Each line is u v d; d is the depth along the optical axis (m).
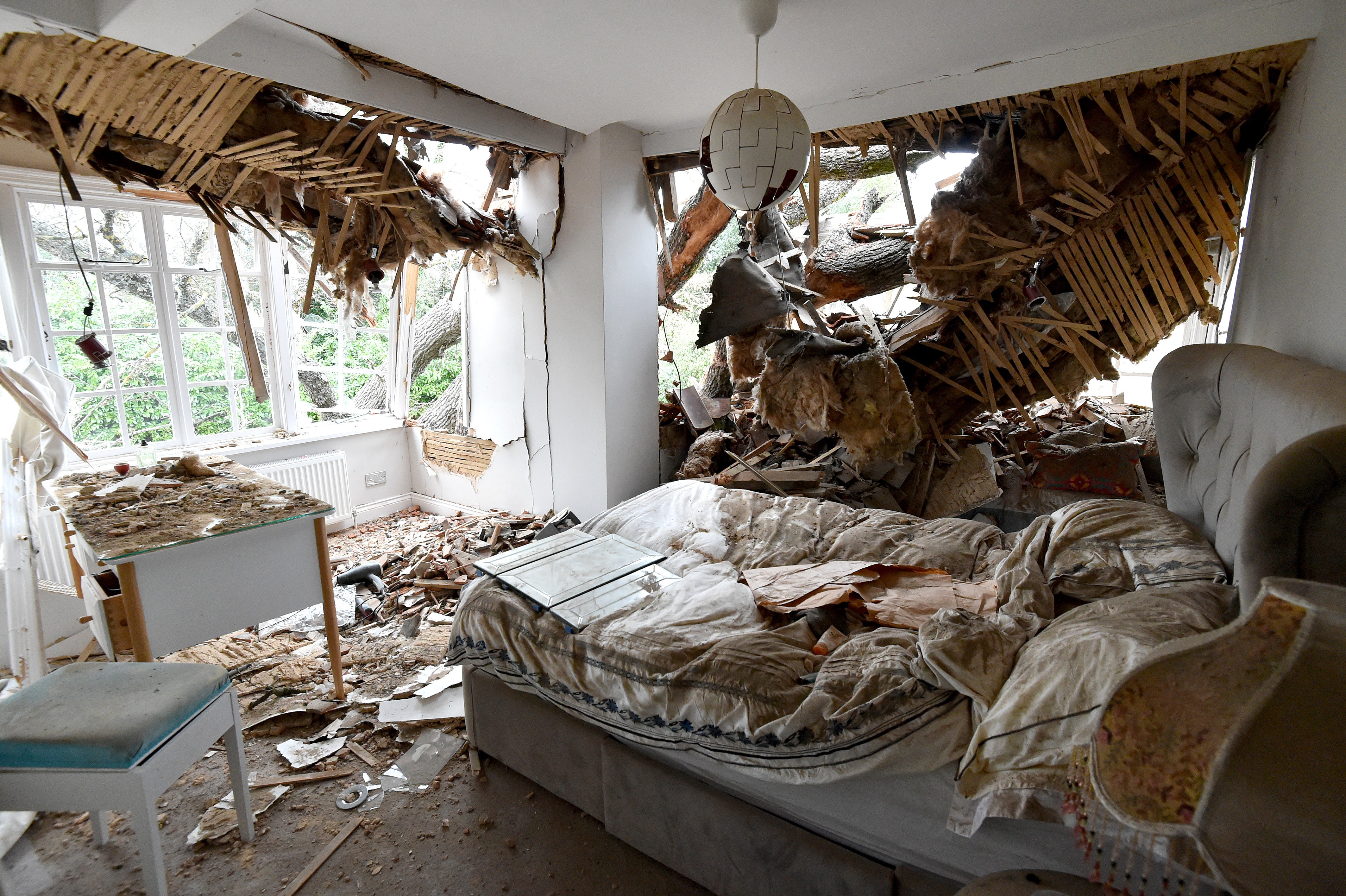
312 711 2.33
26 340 2.98
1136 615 1.25
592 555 2.26
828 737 1.33
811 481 3.42
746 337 3.40
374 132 2.70
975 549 2.18
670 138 3.37
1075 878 1.05
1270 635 0.53
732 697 1.49
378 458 4.62
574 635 1.81
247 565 2.16
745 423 4.14
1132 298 2.76
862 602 1.83
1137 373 5.21
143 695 1.52
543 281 3.69
